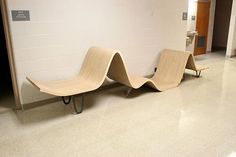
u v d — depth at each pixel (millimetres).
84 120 2945
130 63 4398
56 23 3279
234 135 2562
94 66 3420
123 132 2646
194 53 7359
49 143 2432
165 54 4789
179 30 5137
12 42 2963
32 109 3293
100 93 3951
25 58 3119
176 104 3441
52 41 3307
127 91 4039
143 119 2959
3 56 4625
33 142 2453
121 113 3143
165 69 4648
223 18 8844
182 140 2475
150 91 4023
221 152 2256
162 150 2301
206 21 7504
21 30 2994
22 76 3156
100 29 3785
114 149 2320
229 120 2922
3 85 4289
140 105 3412
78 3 3422
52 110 3256
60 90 2926
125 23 4098
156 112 3170
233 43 7074
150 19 4480
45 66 3326
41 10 3098
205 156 2197
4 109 3271
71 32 3463
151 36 4609
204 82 4543
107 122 2887
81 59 3688
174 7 4848
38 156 2219
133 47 4359
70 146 2377
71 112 3189
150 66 4801
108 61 3184
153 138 2518
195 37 7070
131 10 4113
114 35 4004
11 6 2844
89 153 2258
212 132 2633
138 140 2480
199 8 7039
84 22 3564
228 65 6051
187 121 2902
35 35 3129
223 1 8703
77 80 3467
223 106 3363
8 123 2875
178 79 4340
